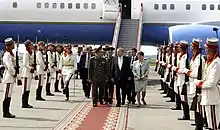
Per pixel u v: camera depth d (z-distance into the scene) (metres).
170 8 27.83
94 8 27.36
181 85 10.85
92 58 13.73
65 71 15.02
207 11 27.75
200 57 8.49
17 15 27.72
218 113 7.36
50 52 16.81
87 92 15.98
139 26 26.06
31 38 28.50
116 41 24.73
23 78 12.88
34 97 15.99
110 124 10.00
